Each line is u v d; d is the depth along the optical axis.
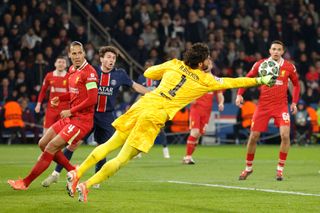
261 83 21.53
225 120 64.25
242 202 22.22
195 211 20.23
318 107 65.25
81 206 20.86
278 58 30.52
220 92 39.53
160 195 23.81
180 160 42.41
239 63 66.25
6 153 46.50
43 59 61.19
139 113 21.53
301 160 43.59
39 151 48.75
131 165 38.03
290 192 25.08
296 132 64.12
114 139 21.78
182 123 62.50
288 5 75.06
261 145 63.00
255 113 30.52
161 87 21.75
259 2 73.94
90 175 31.05
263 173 33.47
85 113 24.09
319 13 77.50
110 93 26.72
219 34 68.00
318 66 70.50
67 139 23.78
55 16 64.06
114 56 26.53
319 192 25.22
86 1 68.94
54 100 25.06
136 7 68.00
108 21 67.12
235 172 33.84
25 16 63.41
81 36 63.53
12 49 61.84
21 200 22.05
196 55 21.59
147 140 21.27
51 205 20.98
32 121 59.88
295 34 72.75
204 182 28.61
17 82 60.34
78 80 24.03
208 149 55.69
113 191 24.81
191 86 21.62
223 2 74.31
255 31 70.00
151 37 66.81
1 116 59.12
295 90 31.69
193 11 68.50
